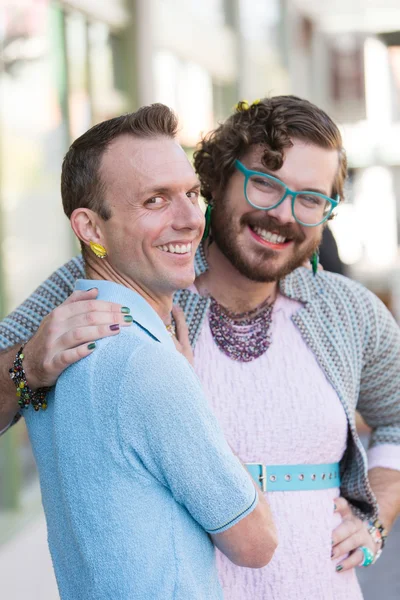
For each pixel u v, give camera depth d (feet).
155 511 4.95
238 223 6.81
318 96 46.44
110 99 19.89
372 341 7.52
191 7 26.99
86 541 4.98
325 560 6.95
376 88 48.78
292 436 6.91
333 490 7.20
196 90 27.63
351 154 49.93
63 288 7.02
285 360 7.08
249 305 7.14
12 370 5.61
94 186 5.41
